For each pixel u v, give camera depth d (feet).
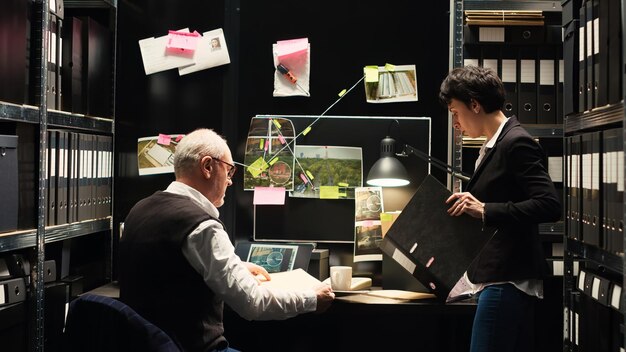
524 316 7.02
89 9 10.57
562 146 9.86
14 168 7.63
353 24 10.36
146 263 6.30
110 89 10.49
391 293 8.54
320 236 10.25
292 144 10.25
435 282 7.67
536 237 7.10
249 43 10.44
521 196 7.02
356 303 8.09
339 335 10.31
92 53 9.73
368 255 10.00
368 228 10.03
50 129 9.39
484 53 9.68
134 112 10.52
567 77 8.69
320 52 10.38
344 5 10.36
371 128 10.24
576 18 8.52
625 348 6.56
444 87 7.41
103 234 10.60
